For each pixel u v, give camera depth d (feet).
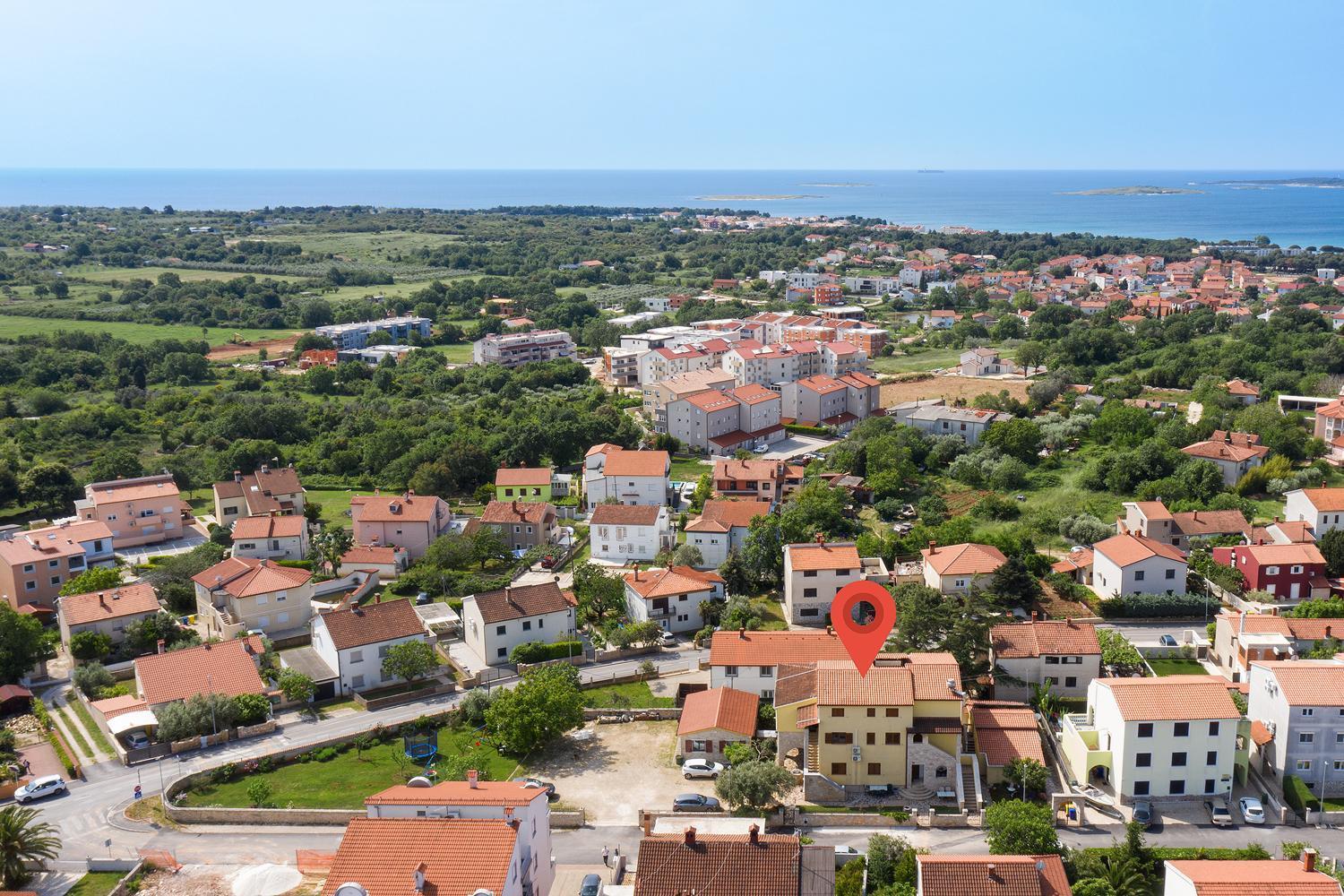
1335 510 483.51
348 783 324.80
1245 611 413.59
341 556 520.83
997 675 368.89
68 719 376.68
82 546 516.73
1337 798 305.53
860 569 444.96
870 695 314.76
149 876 270.26
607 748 348.59
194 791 321.93
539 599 428.56
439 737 361.10
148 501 573.74
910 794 311.47
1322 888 223.30
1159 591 444.55
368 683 401.08
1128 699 309.22
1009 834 269.23
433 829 227.81
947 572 442.91
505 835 225.97
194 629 459.32
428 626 450.30
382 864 221.46
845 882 255.91
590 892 257.96
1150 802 305.53
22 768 335.67
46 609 476.54
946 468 654.53
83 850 286.46
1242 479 571.69
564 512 610.65
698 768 326.24
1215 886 224.94
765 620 449.06
